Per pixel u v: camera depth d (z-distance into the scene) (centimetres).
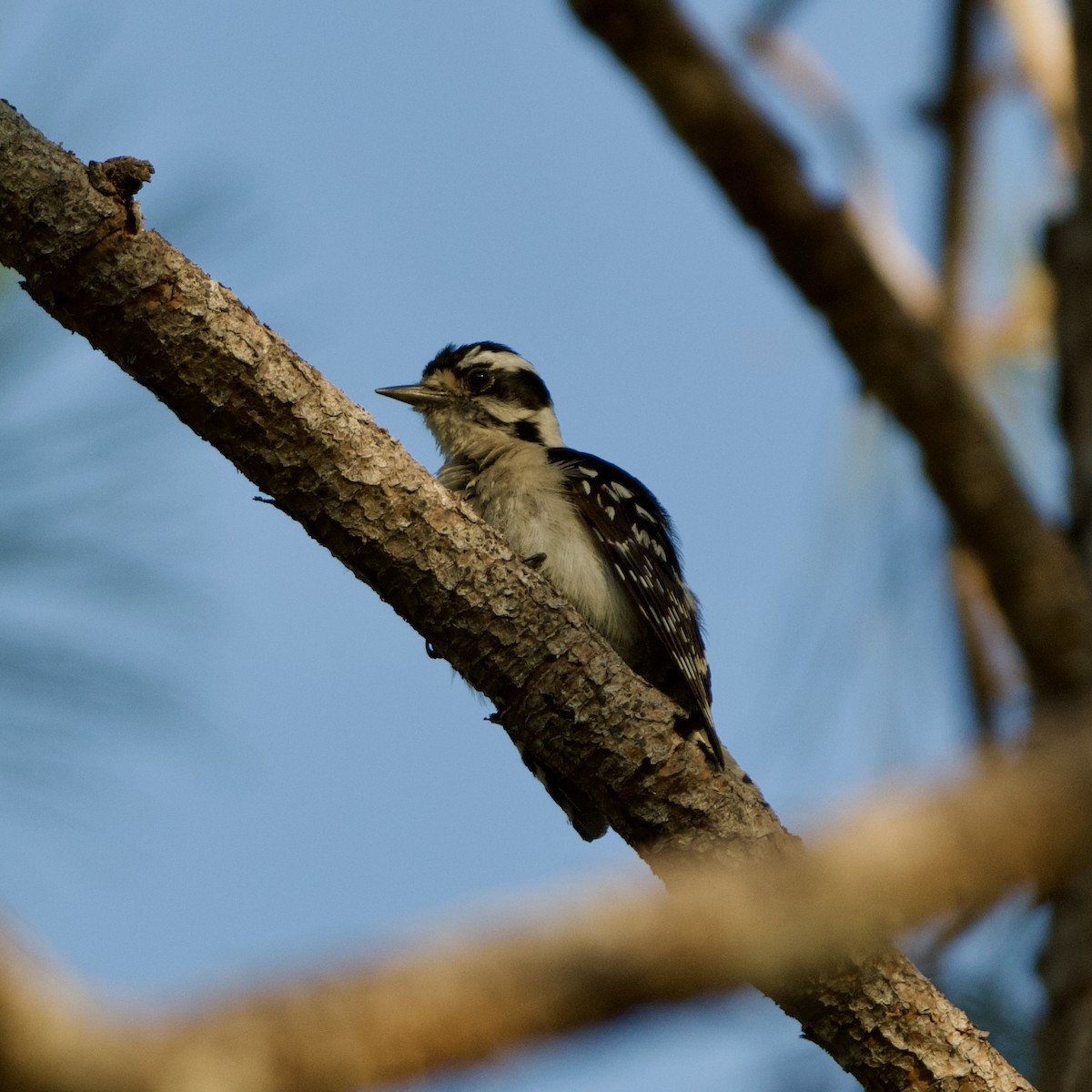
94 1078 220
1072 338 1170
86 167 778
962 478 1107
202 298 786
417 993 236
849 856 262
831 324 1121
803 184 1104
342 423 808
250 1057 227
